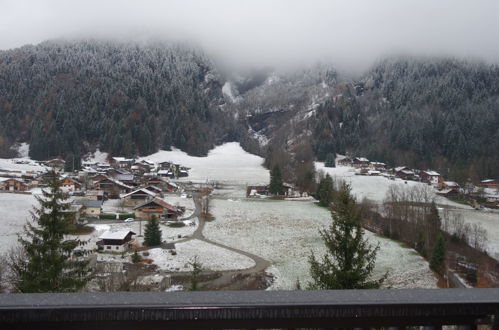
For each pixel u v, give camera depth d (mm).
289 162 115312
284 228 44438
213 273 28875
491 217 55688
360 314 2895
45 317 2709
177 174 95625
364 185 81562
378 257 34219
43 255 11945
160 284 25594
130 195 58719
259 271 29719
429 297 3000
